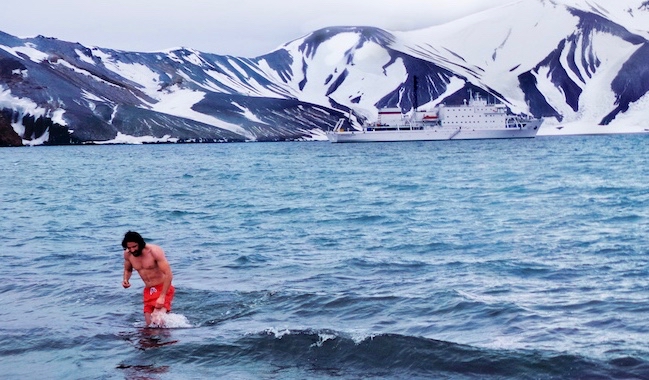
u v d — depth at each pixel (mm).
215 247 23422
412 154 162625
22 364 9969
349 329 11445
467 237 24734
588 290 14266
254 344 10516
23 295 15148
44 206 45062
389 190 55750
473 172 82438
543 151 164375
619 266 17359
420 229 27984
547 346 10062
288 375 9242
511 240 23438
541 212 33844
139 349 10562
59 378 9242
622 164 92625
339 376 9180
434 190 54094
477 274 16766
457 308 12758
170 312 12906
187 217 36062
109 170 116125
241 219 34469
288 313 12867
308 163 131375
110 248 23203
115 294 14883
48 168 128125
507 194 47375
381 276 16844
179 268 18734
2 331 11836
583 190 49094
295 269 18219
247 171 104000
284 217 35125
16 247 23859
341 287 15297
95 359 10109
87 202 48562
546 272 16766
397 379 8992
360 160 139750
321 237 26062
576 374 8828
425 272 17312
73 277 17312
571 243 22250
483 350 9773
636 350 9688
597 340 10336
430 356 9664
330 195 51750
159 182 77625
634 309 12312
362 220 32688
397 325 11758
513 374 8984
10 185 73812
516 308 12578
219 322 12328
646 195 43344
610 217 30703
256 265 19047
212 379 9094
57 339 11219
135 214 38250
